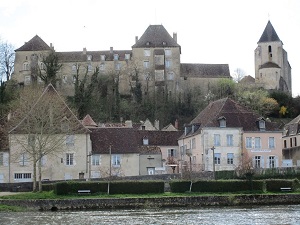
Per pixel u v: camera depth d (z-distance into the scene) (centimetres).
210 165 10212
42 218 6244
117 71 17500
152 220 5931
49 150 8394
